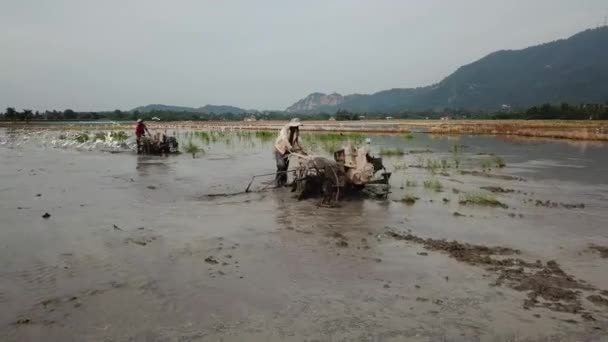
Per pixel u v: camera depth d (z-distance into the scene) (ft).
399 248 21.89
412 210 30.66
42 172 50.47
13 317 14.34
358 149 35.96
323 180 33.94
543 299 15.88
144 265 19.17
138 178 45.70
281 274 18.26
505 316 14.55
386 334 13.35
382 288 16.87
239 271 18.57
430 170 52.13
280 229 25.46
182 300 15.64
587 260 20.22
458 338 13.14
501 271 18.70
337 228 25.77
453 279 17.79
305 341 12.91
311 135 112.57
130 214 29.19
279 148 40.70
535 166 56.34
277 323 13.99
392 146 88.43
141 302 15.46
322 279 17.74
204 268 18.88
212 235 24.09
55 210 30.17
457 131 142.51
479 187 40.24
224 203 33.06
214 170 52.37
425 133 143.64
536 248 22.08
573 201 34.09
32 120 321.52
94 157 69.56
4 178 45.52
